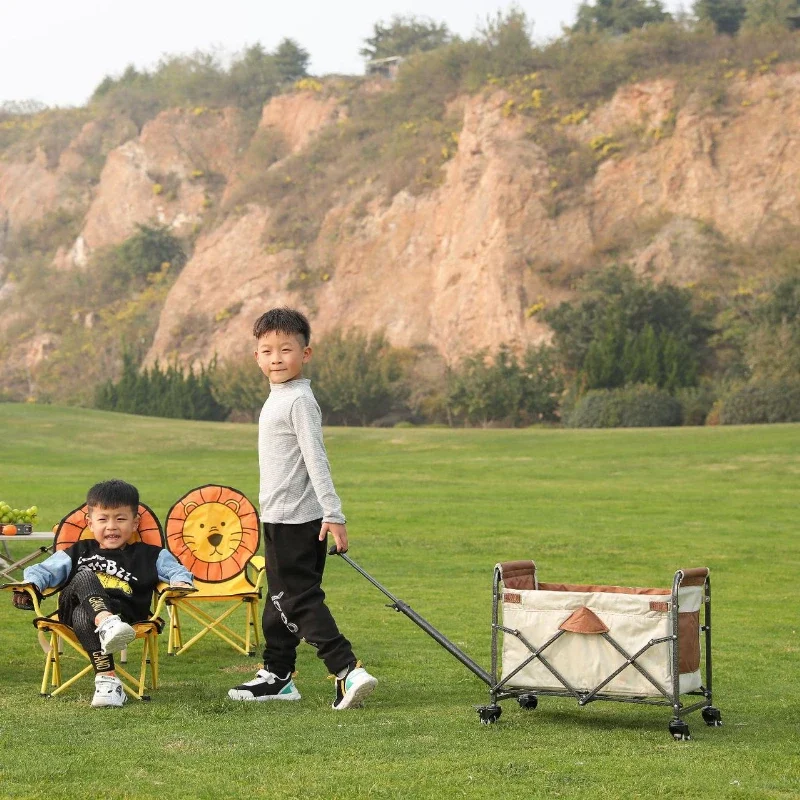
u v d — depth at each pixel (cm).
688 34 7388
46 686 599
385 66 10994
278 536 580
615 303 5884
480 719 536
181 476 2709
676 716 498
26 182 10938
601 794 400
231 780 415
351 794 396
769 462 2738
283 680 589
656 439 3375
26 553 1250
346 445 3769
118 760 445
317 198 8188
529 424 5891
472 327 6762
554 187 6950
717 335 5922
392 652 733
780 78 6925
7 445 3856
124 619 601
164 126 10175
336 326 7300
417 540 1423
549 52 7738
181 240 9619
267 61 10638
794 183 6612
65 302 9662
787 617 906
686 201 6756
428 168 7606
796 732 518
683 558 1281
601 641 516
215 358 7050
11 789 401
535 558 1277
